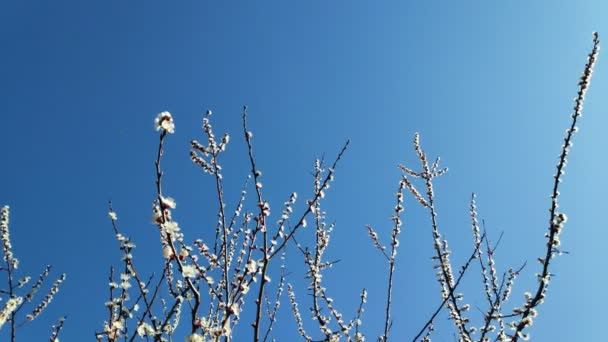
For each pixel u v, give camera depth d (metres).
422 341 6.19
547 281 4.64
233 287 4.31
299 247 6.23
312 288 6.16
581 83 5.05
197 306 3.58
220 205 4.31
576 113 4.98
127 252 4.55
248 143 4.75
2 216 6.10
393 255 6.35
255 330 3.83
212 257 4.99
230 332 3.87
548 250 4.68
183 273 3.52
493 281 6.22
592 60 5.06
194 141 4.66
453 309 6.20
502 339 5.34
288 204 5.17
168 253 3.77
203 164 4.68
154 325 4.16
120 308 4.55
